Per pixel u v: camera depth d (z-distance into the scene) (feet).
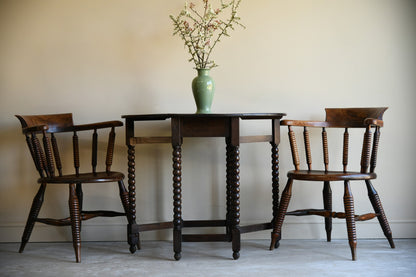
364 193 9.73
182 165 9.80
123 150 9.84
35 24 9.84
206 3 9.21
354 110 9.07
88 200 9.79
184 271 7.27
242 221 9.78
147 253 8.54
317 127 9.40
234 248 7.98
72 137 9.80
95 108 9.86
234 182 8.05
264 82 9.84
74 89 9.87
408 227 9.66
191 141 9.81
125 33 9.86
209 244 9.23
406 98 9.75
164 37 9.86
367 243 9.20
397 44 9.75
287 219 9.73
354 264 7.61
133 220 8.60
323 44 9.82
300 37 9.83
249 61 9.83
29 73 9.84
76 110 9.87
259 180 9.82
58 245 9.34
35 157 8.57
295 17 9.84
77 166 9.18
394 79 9.76
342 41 9.82
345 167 9.11
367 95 9.79
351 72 9.81
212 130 8.02
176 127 7.98
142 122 9.85
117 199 9.79
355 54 9.81
